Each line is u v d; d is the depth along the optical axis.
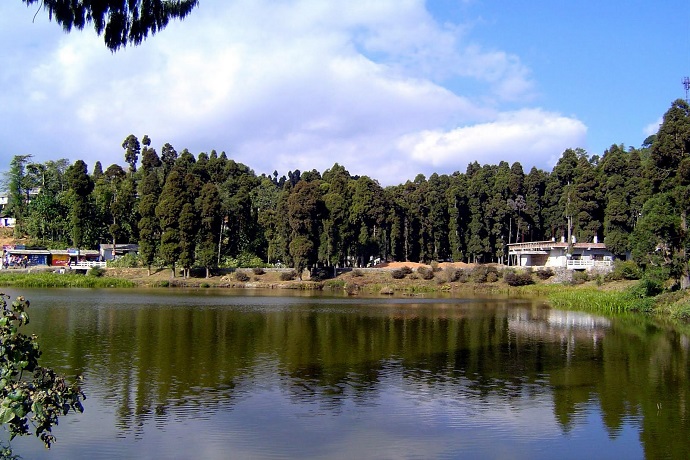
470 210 108.38
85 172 100.56
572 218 93.94
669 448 17.36
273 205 124.88
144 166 132.00
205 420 19.30
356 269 92.81
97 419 19.20
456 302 64.50
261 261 101.25
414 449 16.98
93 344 32.78
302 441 17.47
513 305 60.69
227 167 131.38
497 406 21.36
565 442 17.77
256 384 24.02
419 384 24.44
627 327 42.38
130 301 59.50
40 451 16.42
